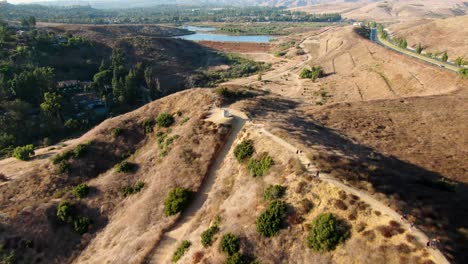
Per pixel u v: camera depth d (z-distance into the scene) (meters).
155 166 56.91
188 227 41.38
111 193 54.91
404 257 26.34
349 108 75.31
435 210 31.86
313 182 36.06
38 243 48.53
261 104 70.75
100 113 129.25
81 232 49.91
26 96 122.12
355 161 40.34
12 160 85.44
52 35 184.50
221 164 49.94
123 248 42.06
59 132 110.25
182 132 59.53
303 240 31.44
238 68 198.62
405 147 54.22
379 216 30.39
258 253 32.00
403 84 115.00
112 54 184.38
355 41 198.25
